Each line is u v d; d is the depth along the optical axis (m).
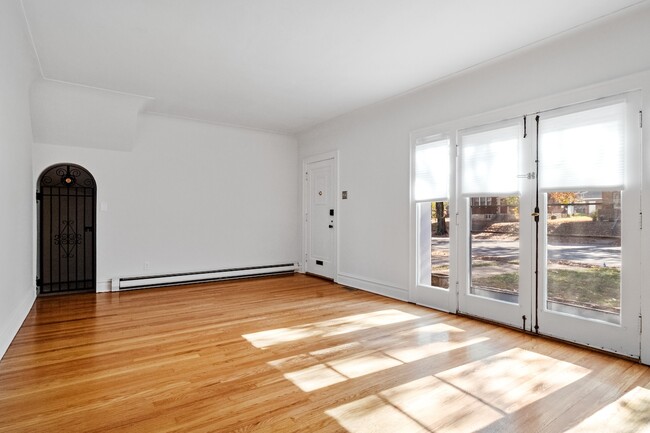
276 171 6.75
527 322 3.38
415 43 3.26
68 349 2.95
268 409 2.04
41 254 4.91
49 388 2.28
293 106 5.16
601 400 2.15
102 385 2.32
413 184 4.55
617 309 2.86
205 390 2.27
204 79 4.13
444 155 4.18
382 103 4.98
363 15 2.80
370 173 5.23
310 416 1.98
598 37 2.92
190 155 5.85
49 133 4.73
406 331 3.43
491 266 3.73
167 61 3.66
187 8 2.71
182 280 5.64
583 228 3.05
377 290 5.09
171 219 5.68
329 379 2.42
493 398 2.18
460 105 4.02
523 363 2.68
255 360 2.74
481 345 3.05
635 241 2.73
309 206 6.67
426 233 4.47
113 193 5.23
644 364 2.66
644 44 2.67
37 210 4.83
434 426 1.89
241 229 6.34
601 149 2.90
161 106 5.12
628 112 2.75
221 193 6.14
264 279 6.20
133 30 3.04
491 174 3.68
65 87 4.33
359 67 3.78
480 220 3.83
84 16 2.81
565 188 3.12
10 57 2.60
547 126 3.25
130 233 5.35
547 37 3.12
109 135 5.04
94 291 5.13
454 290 4.04
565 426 1.89
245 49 3.39
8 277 2.90
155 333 3.36
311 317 3.90
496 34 3.08
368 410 2.04
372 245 5.19
